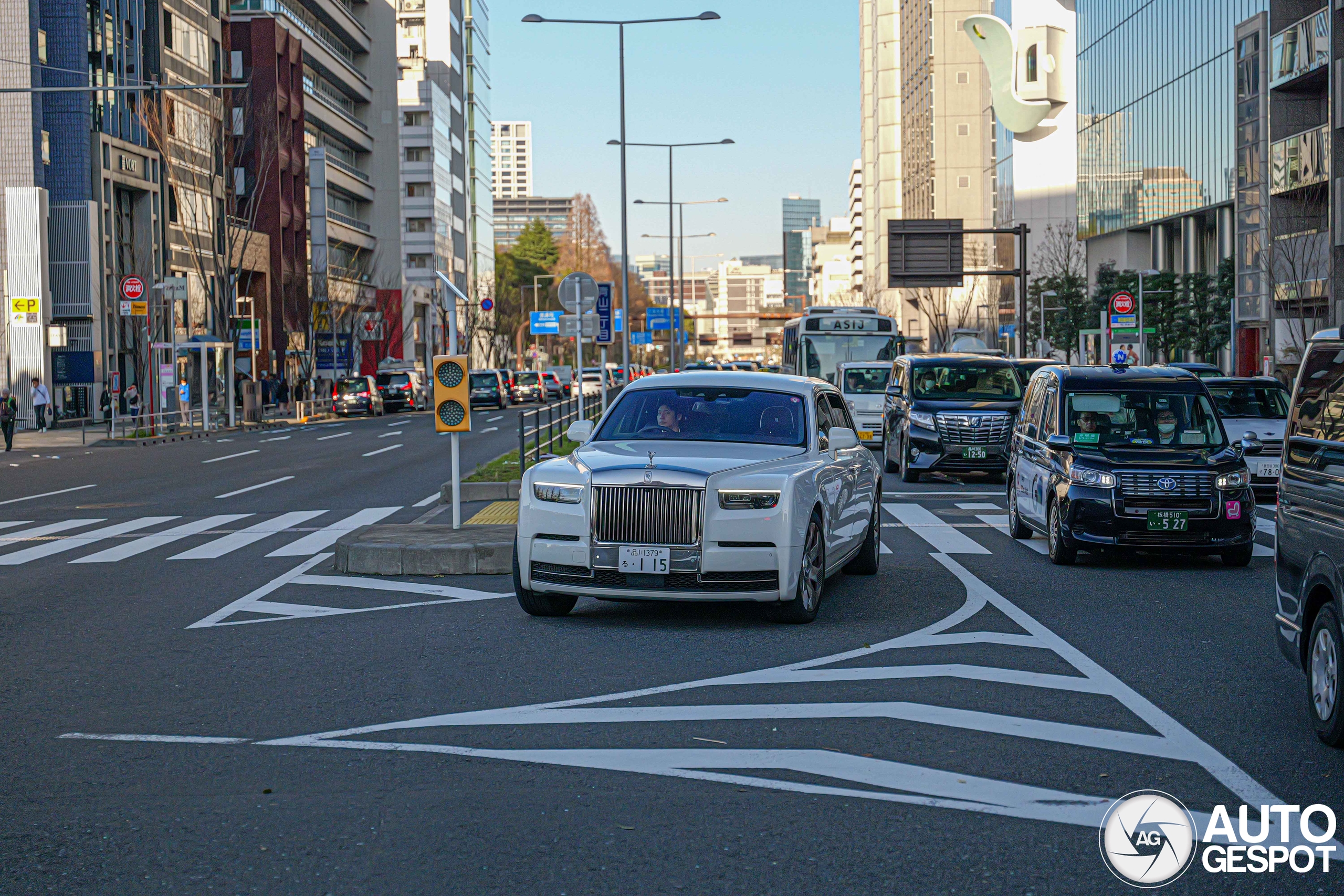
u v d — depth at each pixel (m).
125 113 53.12
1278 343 47.09
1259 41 49.94
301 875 4.55
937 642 8.80
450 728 6.55
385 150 99.94
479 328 103.94
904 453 22.97
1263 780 5.64
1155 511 12.25
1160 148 63.09
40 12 49.06
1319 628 6.30
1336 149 41.88
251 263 64.88
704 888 4.41
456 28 122.81
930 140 110.56
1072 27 86.00
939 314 89.50
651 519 9.16
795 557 9.23
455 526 13.69
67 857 4.76
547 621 9.73
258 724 6.68
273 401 61.44
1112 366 14.28
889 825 5.04
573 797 5.41
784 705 6.98
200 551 14.52
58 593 11.60
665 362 146.50
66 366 49.91
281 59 72.38
